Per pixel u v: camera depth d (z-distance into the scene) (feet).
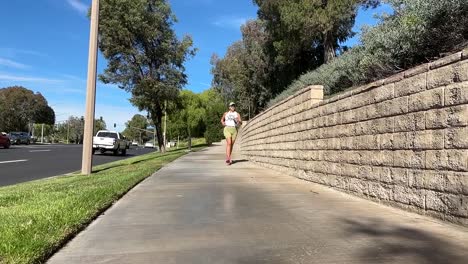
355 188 30.81
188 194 32.04
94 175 50.75
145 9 113.09
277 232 20.49
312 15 76.64
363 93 29.99
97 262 16.55
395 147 25.73
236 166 57.77
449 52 27.81
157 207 27.07
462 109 20.36
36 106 386.32
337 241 18.79
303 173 41.83
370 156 28.71
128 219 23.79
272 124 55.62
